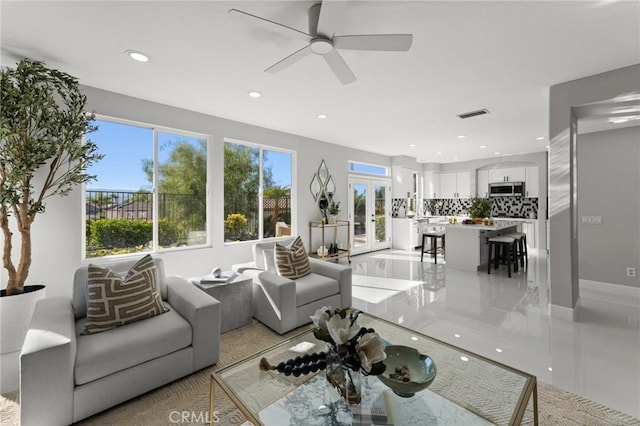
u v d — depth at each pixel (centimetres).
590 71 272
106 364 170
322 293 301
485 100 349
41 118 230
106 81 298
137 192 356
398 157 759
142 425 166
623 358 228
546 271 505
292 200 529
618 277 387
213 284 275
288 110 388
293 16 197
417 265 570
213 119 411
